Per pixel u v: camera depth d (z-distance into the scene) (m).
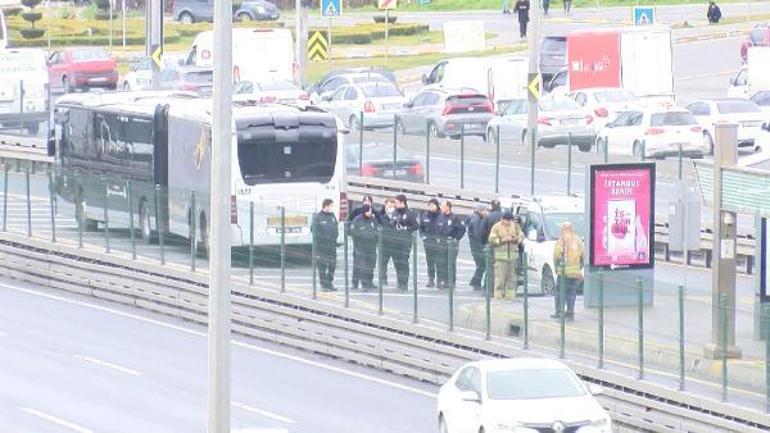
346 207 132.50
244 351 110.75
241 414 91.44
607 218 102.31
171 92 154.75
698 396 82.31
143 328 118.19
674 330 84.94
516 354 94.38
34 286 136.00
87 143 150.50
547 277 106.88
